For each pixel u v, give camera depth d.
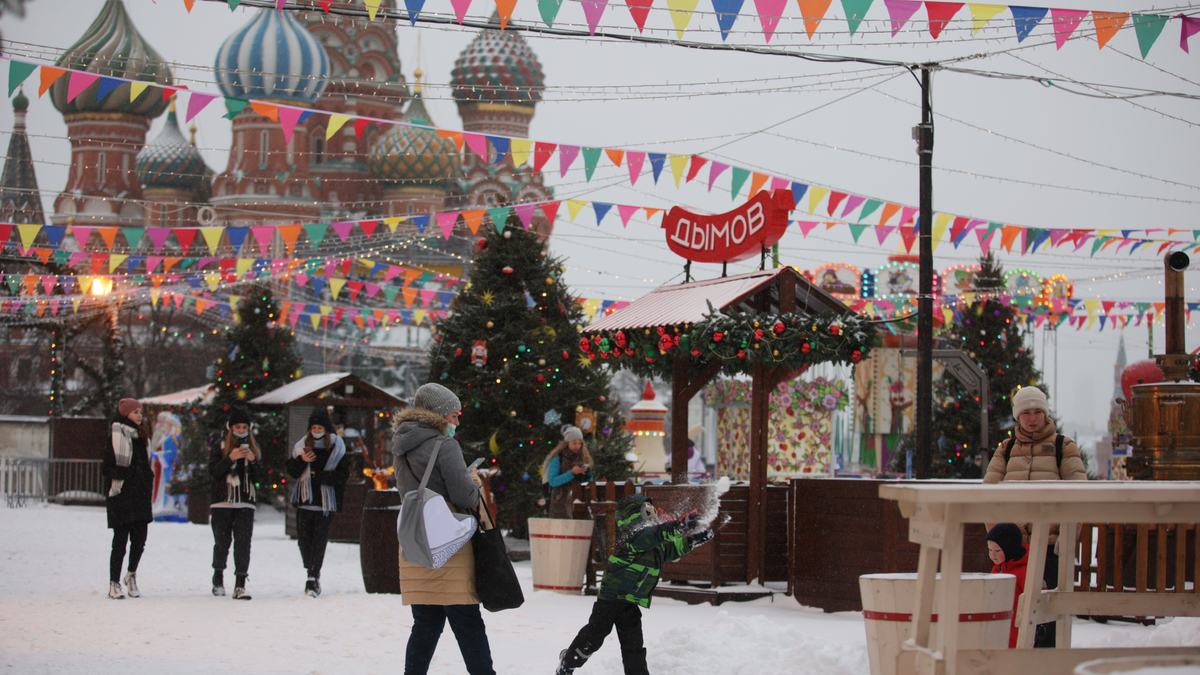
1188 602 5.32
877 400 23.62
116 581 10.26
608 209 15.40
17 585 11.14
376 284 27.84
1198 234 14.83
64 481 26.27
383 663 6.95
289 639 7.89
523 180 81.69
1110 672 2.55
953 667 4.01
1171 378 10.60
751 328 10.48
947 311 24.86
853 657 6.19
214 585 10.52
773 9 7.97
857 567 9.68
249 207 78.25
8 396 53.94
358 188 81.50
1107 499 3.94
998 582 4.93
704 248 12.17
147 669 6.61
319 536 10.62
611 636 8.16
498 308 17.58
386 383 57.16
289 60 79.00
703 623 8.97
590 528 11.36
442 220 15.26
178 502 23.27
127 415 10.48
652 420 23.61
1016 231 15.08
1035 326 25.66
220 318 36.62
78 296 27.09
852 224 15.54
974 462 21.14
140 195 80.56
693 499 10.64
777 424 22.22
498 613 9.56
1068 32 8.75
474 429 17.38
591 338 12.11
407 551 5.67
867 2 7.76
